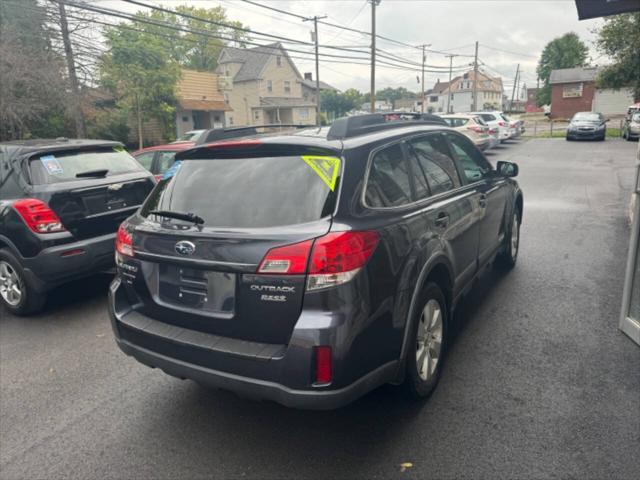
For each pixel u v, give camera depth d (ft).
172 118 97.25
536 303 15.28
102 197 16.98
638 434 8.98
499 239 16.26
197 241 8.39
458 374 11.37
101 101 80.64
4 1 53.83
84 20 55.88
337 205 8.13
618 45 76.89
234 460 8.95
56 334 15.03
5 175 16.21
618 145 73.97
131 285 9.83
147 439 9.70
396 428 9.53
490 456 8.61
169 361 8.93
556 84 175.42
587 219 26.55
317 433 9.57
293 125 12.20
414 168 10.78
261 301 7.90
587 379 10.90
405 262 9.01
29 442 9.77
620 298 15.39
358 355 7.89
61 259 15.57
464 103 315.99
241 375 8.10
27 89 53.21
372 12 108.37
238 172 9.13
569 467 8.25
